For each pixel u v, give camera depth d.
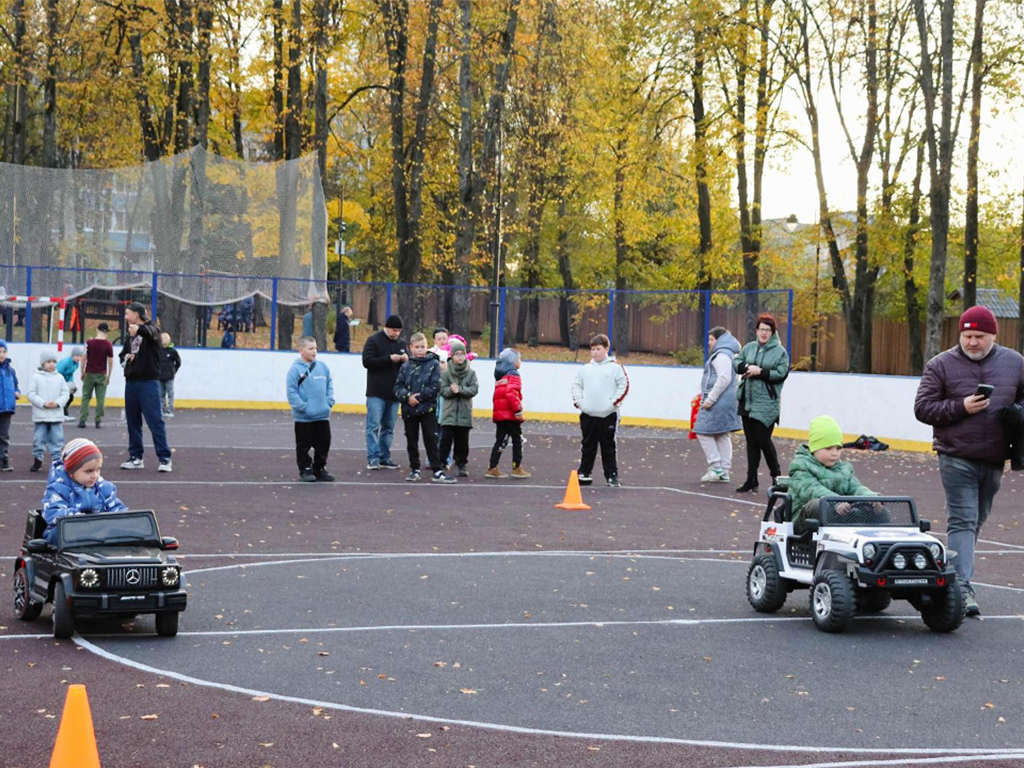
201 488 16.98
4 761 5.83
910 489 19.61
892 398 27.64
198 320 34.31
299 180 34.16
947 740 6.49
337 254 50.03
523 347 35.88
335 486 17.81
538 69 42.84
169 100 38.25
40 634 8.62
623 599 10.32
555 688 7.43
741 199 41.34
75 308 32.94
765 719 6.83
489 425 30.97
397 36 40.34
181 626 8.98
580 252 55.94
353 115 48.59
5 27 39.56
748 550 13.22
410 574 11.23
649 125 41.25
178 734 6.35
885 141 40.34
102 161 42.69
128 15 37.19
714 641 8.83
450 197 47.50
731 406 19.45
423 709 6.92
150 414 18.62
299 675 7.62
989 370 9.91
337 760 5.97
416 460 18.88
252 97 42.91
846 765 6.00
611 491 18.31
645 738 6.42
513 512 15.66
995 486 10.09
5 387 18.09
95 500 9.26
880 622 9.66
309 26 38.00
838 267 40.84
